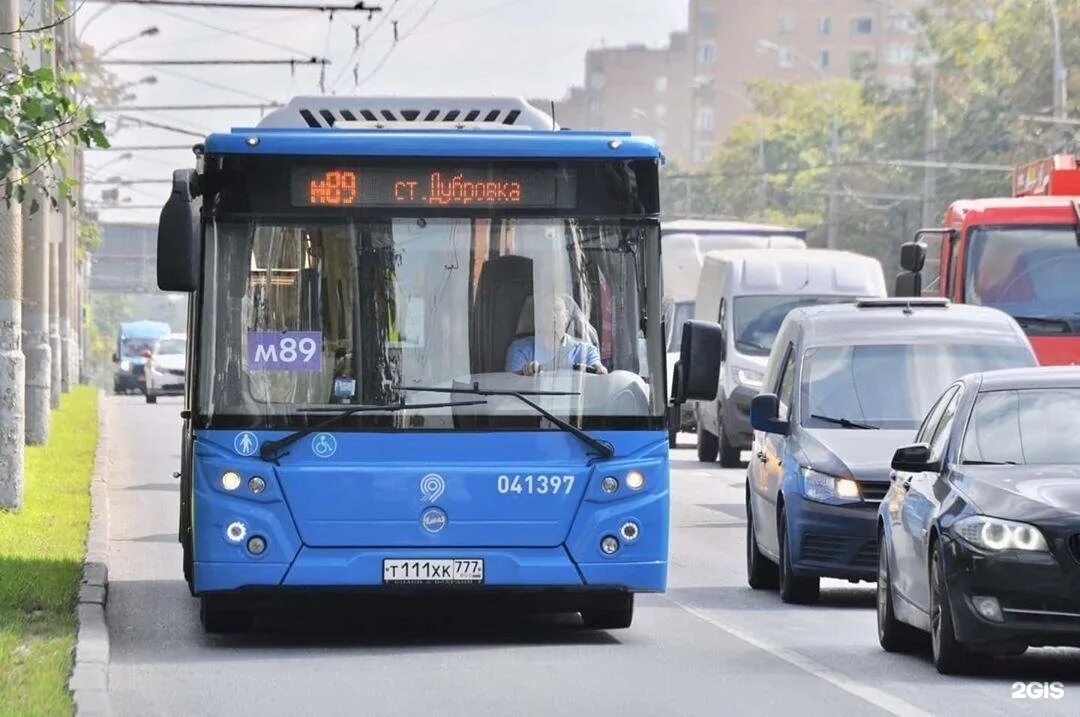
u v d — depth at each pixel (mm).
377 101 30203
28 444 68188
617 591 27797
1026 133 162250
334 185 27781
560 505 27500
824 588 36938
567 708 22672
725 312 71625
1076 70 160500
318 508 27234
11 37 41031
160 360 134750
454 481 27359
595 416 27703
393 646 28484
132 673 25500
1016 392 26953
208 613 29609
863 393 35594
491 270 27844
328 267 27703
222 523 27219
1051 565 23688
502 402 27594
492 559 27359
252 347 27500
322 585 27203
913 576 26312
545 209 28047
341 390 27469
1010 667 25953
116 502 54469
